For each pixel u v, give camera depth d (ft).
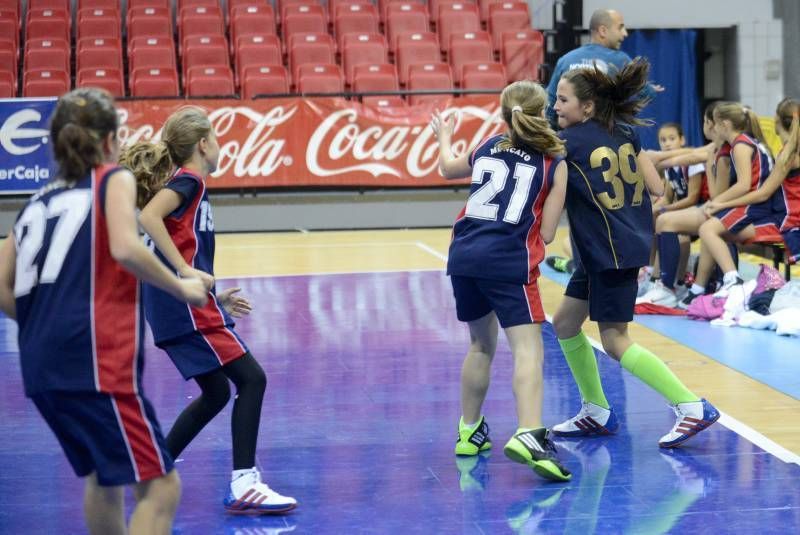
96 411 18.30
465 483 27.37
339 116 80.89
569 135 29.45
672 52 96.73
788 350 41.88
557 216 27.58
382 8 96.78
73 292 18.25
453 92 82.12
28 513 25.61
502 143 27.81
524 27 94.53
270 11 94.32
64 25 91.45
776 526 24.13
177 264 23.89
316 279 60.49
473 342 29.55
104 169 18.52
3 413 34.60
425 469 28.53
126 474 18.54
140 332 18.83
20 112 76.48
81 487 27.45
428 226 84.94
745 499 25.91
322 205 84.02
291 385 37.65
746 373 38.37
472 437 29.66
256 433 25.63
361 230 84.23
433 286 57.72
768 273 47.80
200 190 24.77
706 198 53.62
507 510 25.36
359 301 53.62
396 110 81.41
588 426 31.45
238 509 25.32
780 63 96.37
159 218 23.95
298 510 25.54
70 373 18.19
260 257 69.56
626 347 30.48
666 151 52.37
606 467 28.53
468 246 27.50
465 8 96.02
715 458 29.14
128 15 93.25
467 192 85.05
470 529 24.17
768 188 47.75
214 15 93.71
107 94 19.04
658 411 33.96
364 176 81.46
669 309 49.80
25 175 76.95
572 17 90.63
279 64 88.48
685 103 97.30
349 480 27.71
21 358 18.63
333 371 39.68
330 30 96.02
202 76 85.66
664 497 26.13
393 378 38.52
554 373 39.17
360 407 34.73
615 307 29.81
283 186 82.07
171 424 32.89
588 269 29.60
